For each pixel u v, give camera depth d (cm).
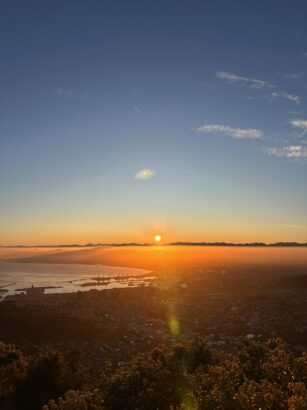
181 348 2508
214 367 1831
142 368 2055
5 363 3050
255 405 1450
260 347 2569
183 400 1830
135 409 1788
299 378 1803
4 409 2417
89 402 1711
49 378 2695
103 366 4941
